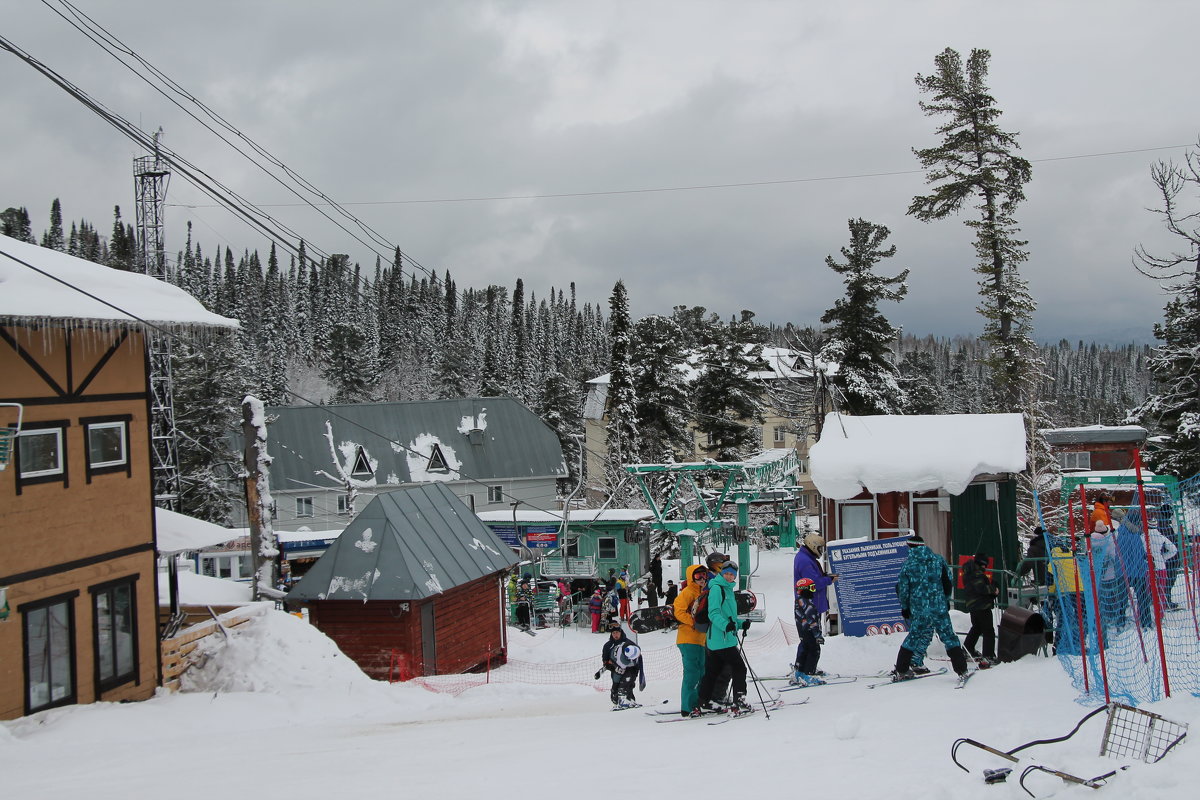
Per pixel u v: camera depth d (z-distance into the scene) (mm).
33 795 8945
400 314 154125
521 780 8102
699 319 95750
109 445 17188
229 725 15008
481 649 26281
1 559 14562
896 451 16938
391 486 61750
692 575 11539
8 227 125562
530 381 116938
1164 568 11727
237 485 53625
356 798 7742
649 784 7512
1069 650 11023
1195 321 33188
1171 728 7246
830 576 14383
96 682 16359
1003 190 36781
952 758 7207
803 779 7215
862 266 44125
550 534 40906
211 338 19031
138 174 43094
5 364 14820
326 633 23250
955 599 17031
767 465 37844
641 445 56594
